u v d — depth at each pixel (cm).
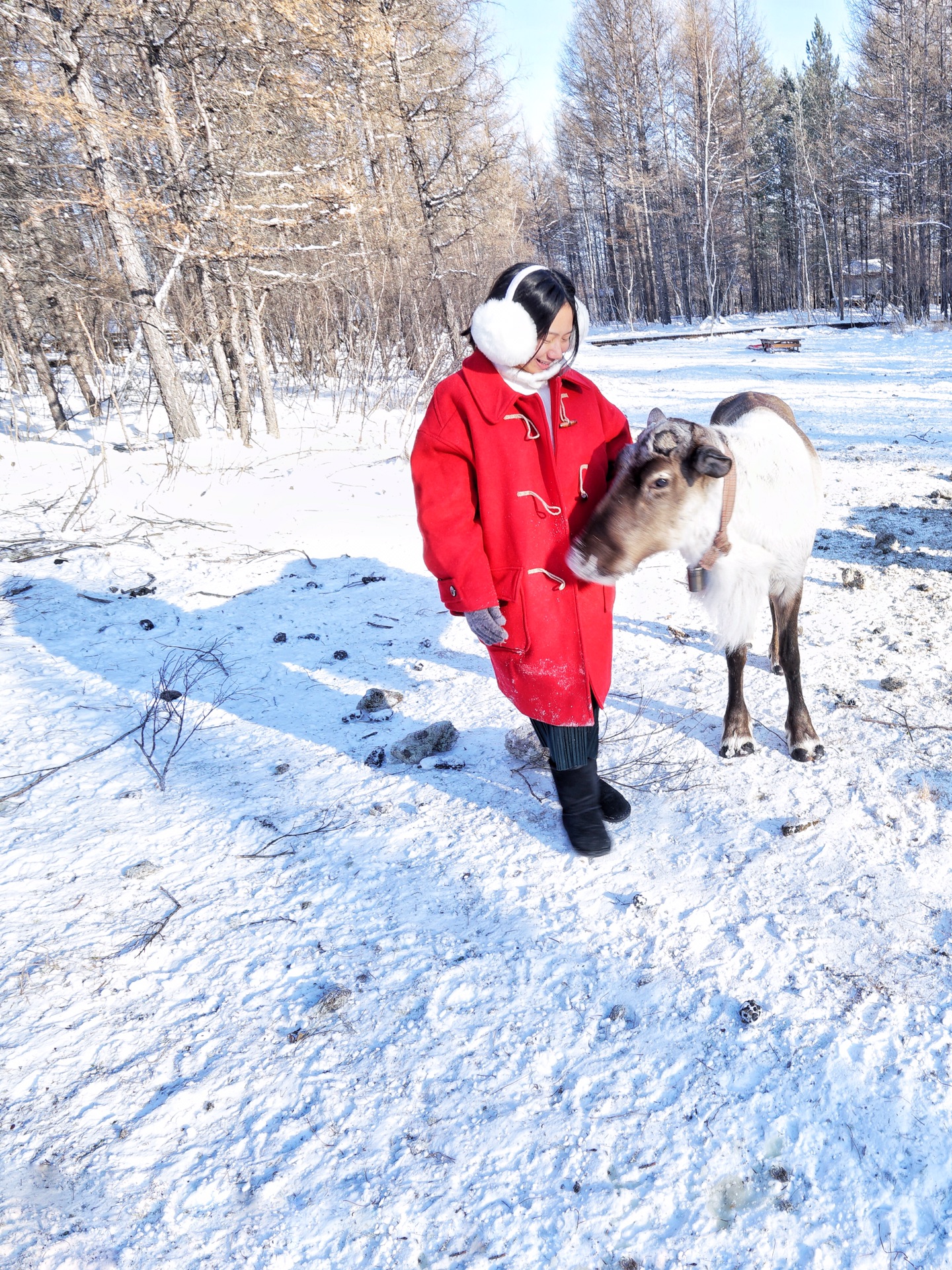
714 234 4694
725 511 249
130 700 398
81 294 1084
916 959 204
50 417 1318
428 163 1742
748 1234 149
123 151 1133
